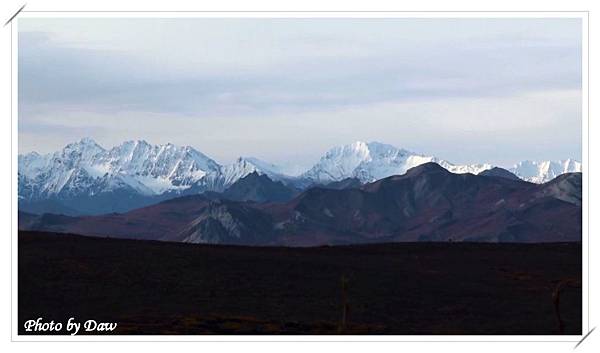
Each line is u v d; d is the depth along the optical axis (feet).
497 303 247.70
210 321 216.74
